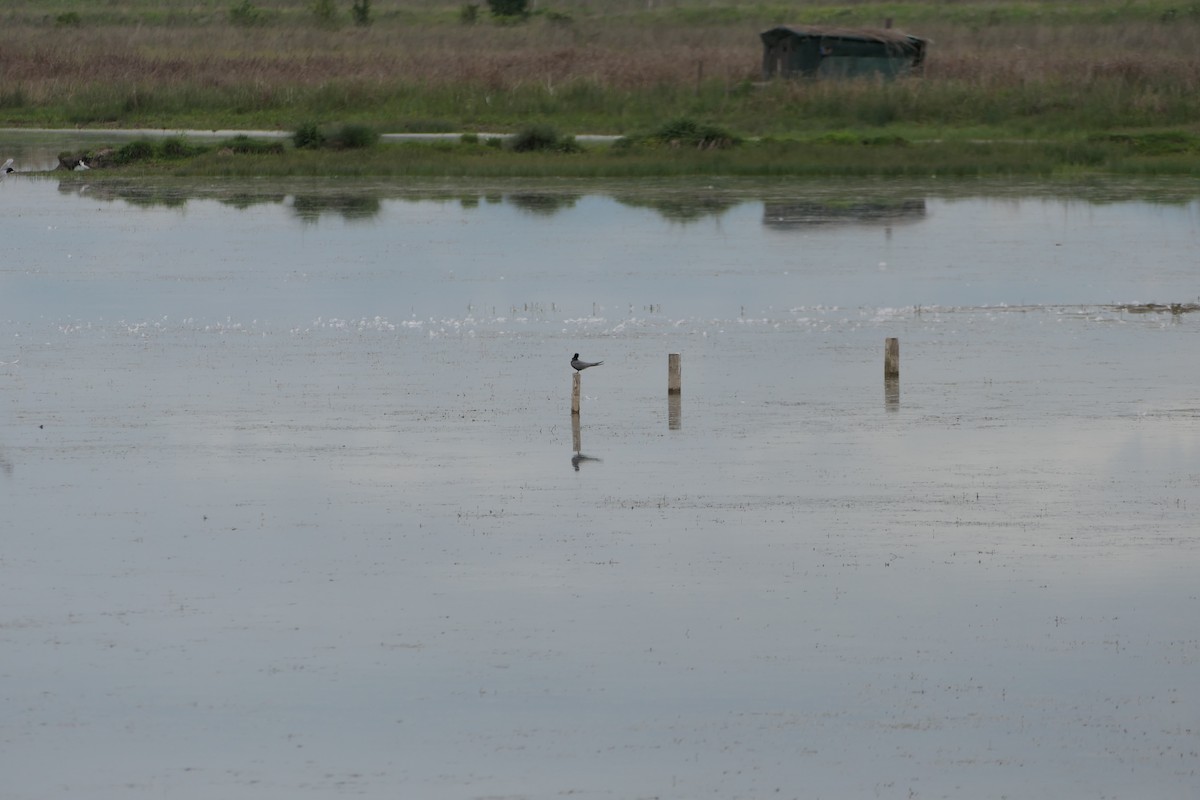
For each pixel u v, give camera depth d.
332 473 47.72
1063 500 45.06
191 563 40.56
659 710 32.78
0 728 32.03
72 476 47.41
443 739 31.62
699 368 60.62
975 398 55.88
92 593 38.66
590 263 80.88
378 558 40.91
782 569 40.09
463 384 58.31
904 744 31.47
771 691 33.56
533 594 38.59
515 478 47.22
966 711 32.72
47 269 79.50
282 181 107.44
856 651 35.44
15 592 38.69
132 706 32.97
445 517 43.84
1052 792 29.72
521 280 76.94
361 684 33.88
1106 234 87.31
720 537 42.28
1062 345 63.75
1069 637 36.09
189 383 58.41
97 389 57.50
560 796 29.61
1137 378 58.44
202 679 34.09
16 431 52.09
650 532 42.66
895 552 41.22
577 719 32.41
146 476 47.41
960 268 78.94
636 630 36.53
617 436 51.47
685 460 48.84
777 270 78.81
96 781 30.14
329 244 86.00
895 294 73.62
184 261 81.62
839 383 58.22
